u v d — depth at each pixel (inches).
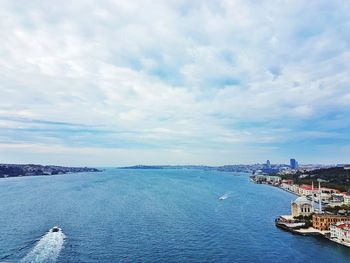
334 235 6830.7
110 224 7524.6
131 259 5172.2
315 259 5413.4
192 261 5147.6
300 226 7549.2
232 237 6678.2
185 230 7130.9
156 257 5295.3
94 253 5408.5
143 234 6688.0
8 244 5821.9
